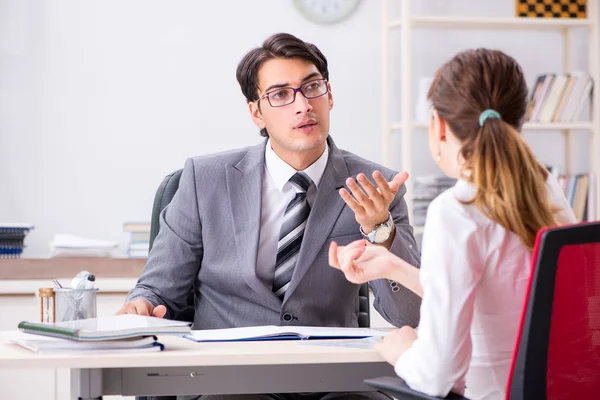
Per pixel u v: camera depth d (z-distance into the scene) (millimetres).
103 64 4578
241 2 4684
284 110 2609
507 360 1812
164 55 4625
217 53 4664
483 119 1852
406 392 1783
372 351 1897
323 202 2656
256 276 2588
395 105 4820
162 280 2691
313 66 2637
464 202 1819
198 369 1938
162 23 4621
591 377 1695
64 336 1861
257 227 2646
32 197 4523
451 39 4875
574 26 4801
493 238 1797
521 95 1897
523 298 1802
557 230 1617
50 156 4535
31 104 4520
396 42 4816
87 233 4566
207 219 2697
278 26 4711
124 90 4594
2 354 1820
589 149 4973
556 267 1632
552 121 4699
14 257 4129
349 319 2691
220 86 4668
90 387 1878
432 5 4848
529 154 1837
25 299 4027
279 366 1976
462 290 1751
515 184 1797
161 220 2811
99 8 4574
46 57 4527
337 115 4770
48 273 4039
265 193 2717
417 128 4691
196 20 4648
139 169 4613
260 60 2645
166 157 4633
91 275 2213
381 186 2320
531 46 4957
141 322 1976
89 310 2160
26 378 3990
